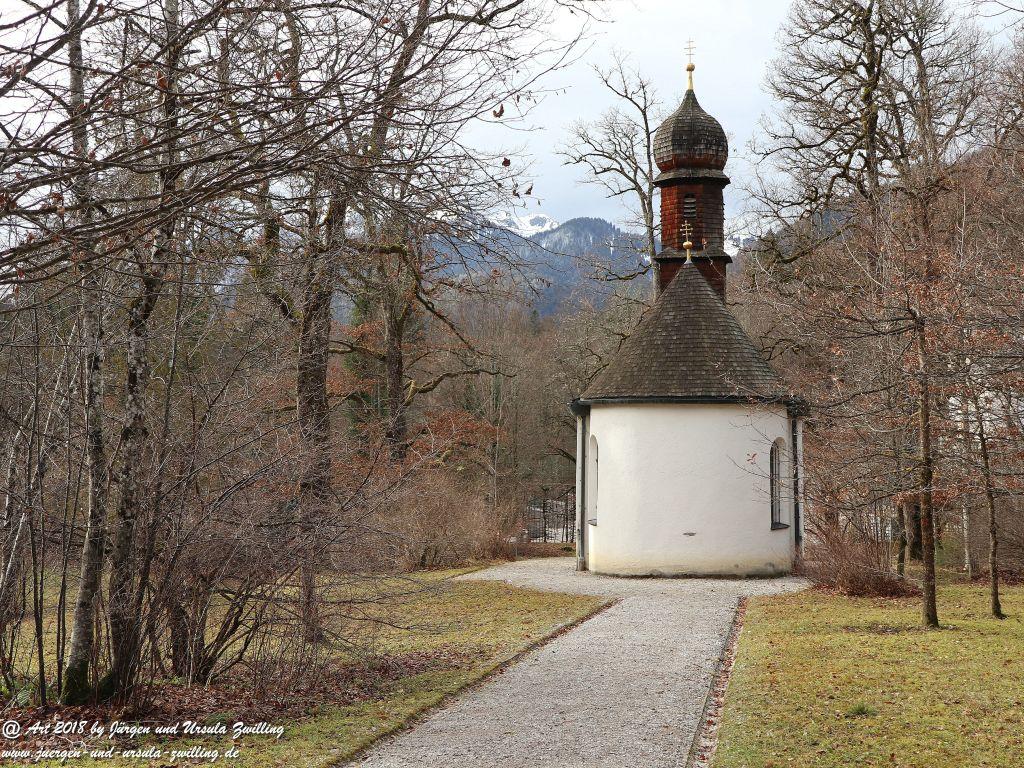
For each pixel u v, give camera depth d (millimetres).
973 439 15289
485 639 14336
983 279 11992
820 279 21750
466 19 5992
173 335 9758
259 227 9523
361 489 10789
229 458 9883
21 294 8219
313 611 10102
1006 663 11648
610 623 16125
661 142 30734
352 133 6258
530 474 44938
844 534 19797
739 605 18438
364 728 8945
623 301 40312
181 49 5879
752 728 8953
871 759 7941
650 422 23906
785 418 24094
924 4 27469
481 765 7957
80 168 5359
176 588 9570
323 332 12180
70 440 9594
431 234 6777
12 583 9664
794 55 30141
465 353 30703
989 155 20078
